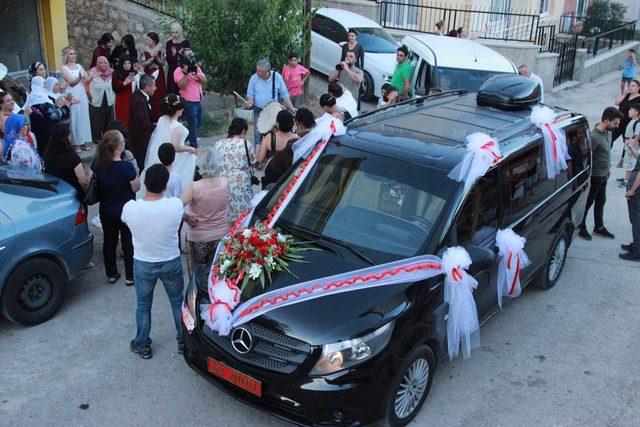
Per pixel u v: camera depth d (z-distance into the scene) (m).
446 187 5.14
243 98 12.38
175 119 7.33
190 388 5.27
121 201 6.46
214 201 5.93
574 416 5.15
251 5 11.96
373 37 15.47
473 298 5.27
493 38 19.31
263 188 7.05
